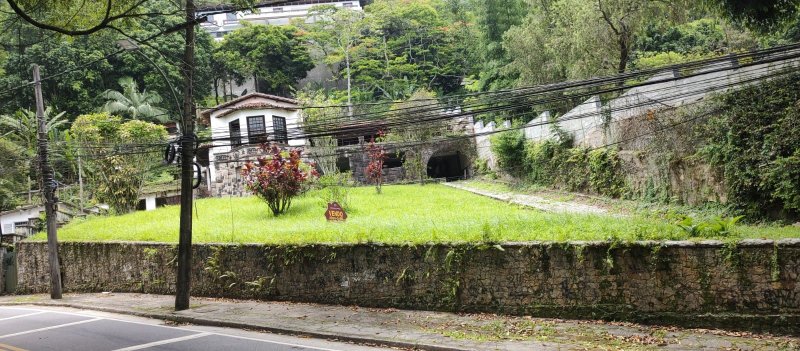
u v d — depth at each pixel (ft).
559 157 97.40
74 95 161.58
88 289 80.53
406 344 38.60
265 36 199.41
